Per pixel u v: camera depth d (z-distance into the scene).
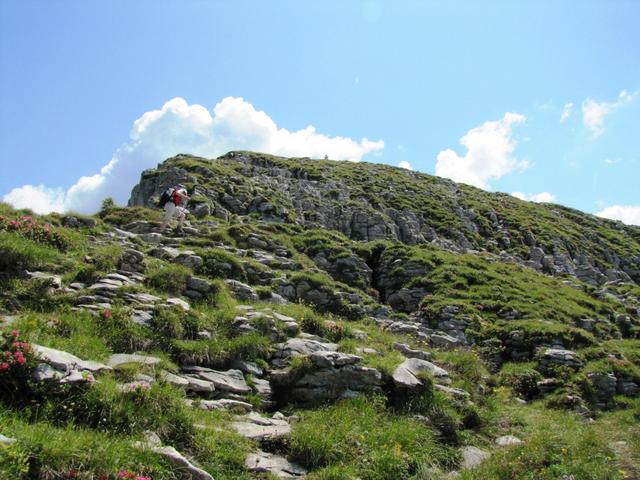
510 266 47.44
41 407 10.73
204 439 11.70
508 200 93.69
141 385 12.00
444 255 42.72
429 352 22.95
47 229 20.69
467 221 70.31
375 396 16.28
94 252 20.69
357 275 37.47
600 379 25.08
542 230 72.94
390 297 36.56
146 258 22.55
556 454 13.98
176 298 18.98
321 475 11.68
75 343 13.87
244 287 23.81
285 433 13.05
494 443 16.06
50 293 16.80
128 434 10.98
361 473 12.13
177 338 16.67
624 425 20.14
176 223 33.53
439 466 13.55
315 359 16.69
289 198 60.53
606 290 53.06
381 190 74.62
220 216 45.81
